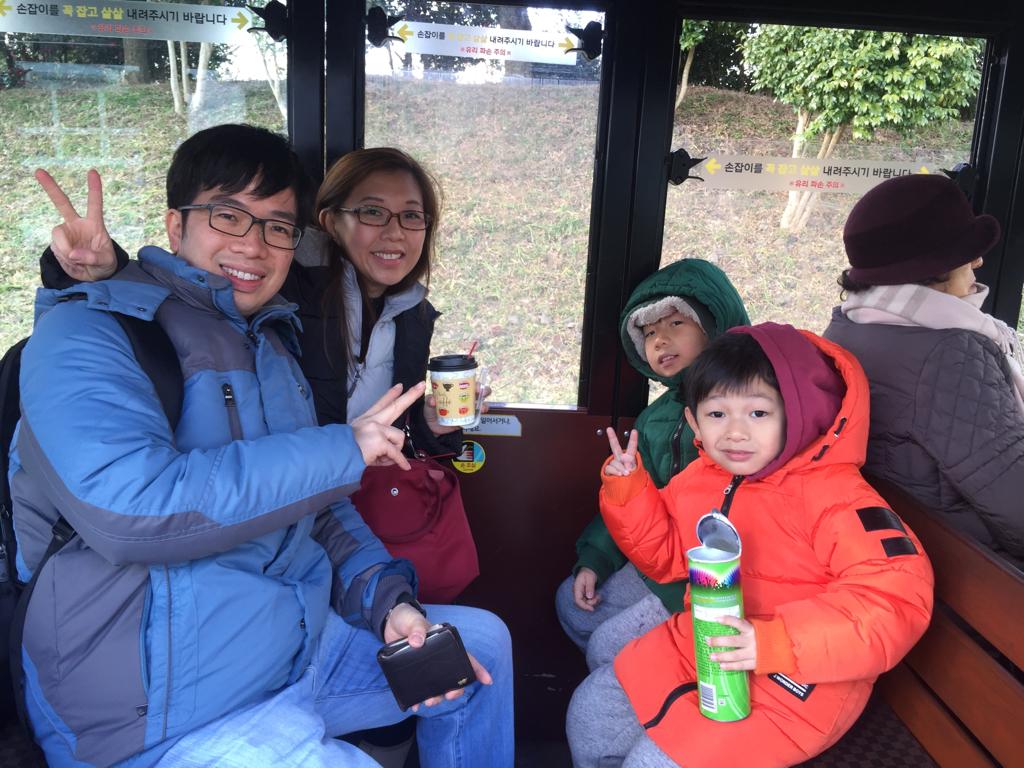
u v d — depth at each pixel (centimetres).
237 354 136
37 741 125
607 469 179
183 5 199
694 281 198
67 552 121
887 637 135
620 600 213
